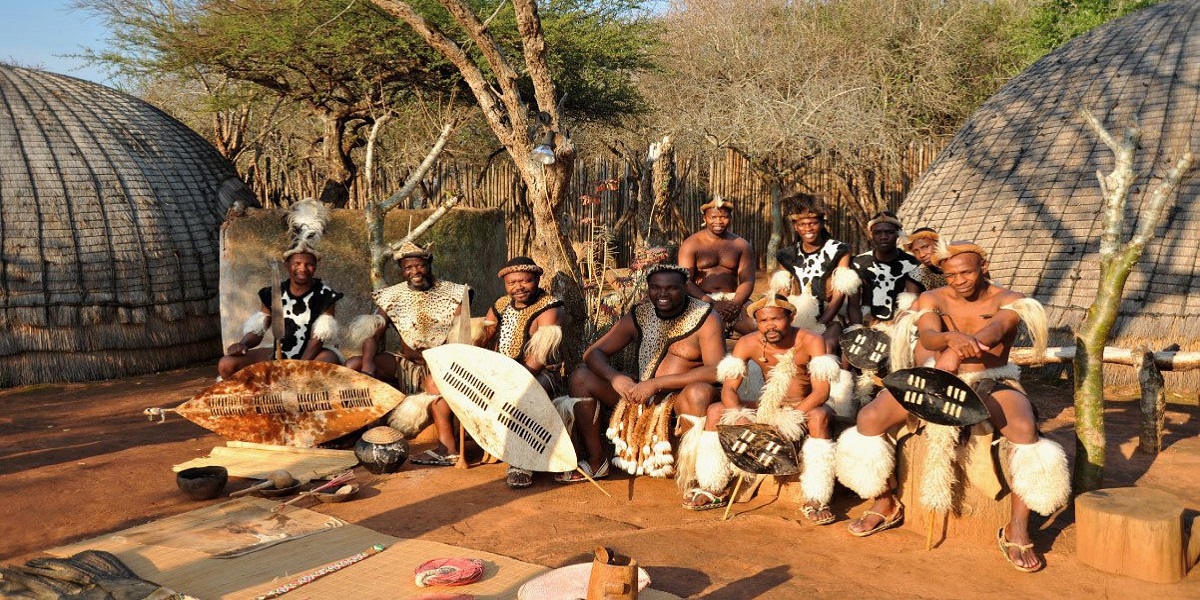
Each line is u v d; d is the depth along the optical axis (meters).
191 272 9.85
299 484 5.29
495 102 6.73
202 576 3.94
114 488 5.35
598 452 5.62
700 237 6.66
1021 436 4.14
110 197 9.44
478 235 8.48
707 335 5.31
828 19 23.95
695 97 23.06
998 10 23.64
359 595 3.74
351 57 13.16
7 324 8.65
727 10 25.02
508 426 5.45
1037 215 8.74
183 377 9.15
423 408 6.05
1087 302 8.03
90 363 8.96
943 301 4.43
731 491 5.21
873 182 16.69
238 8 12.95
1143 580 3.90
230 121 14.38
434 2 12.50
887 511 4.60
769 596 3.76
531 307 5.78
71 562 3.98
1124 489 4.29
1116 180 4.59
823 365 4.66
